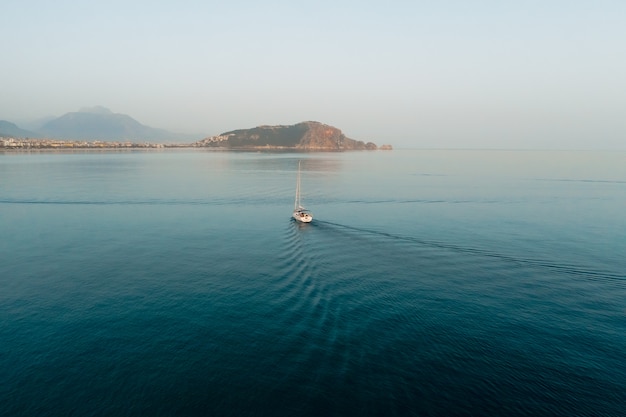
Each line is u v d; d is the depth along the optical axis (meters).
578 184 152.75
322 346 36.03
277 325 39.56
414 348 35.91
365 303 44.31
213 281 50.66
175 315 41.69
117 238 70.25
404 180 164.00
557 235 73.12
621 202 110.19
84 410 28.84
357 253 62.22
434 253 62.28
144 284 49.69
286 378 31.86
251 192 122.75
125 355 34.84
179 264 56.97
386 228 78.62
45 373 32.47
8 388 30.80
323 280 50.88
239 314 41.81
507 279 51.72
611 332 39.03
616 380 32.19
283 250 63.78
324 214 92.62
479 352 35.50
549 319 41.38
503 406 29.39
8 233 72.81
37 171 175.25
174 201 106.19
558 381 32.00
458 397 30.14
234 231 75.88
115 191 120.50
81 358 34.41
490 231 76.12
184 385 31.20
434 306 43.81
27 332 38.28
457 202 109.25
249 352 35.16
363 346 36.06
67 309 42.97
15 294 46.53
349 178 168.50
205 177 162.88
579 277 52.62
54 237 70.50
